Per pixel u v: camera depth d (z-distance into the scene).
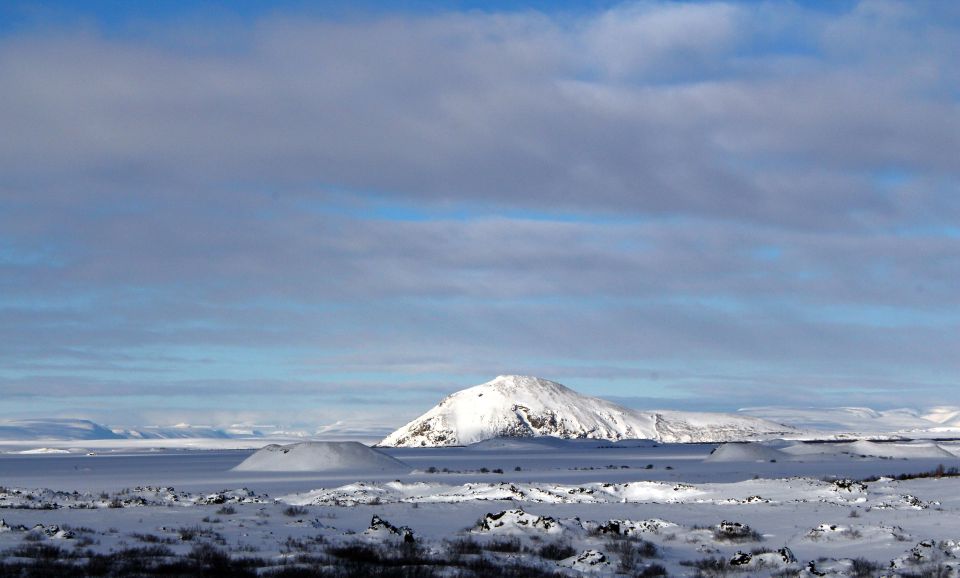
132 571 28.05
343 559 31.88
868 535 40.25
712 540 40.34
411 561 32.16
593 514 51.44
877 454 164.50
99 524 44.03
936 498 61.69
